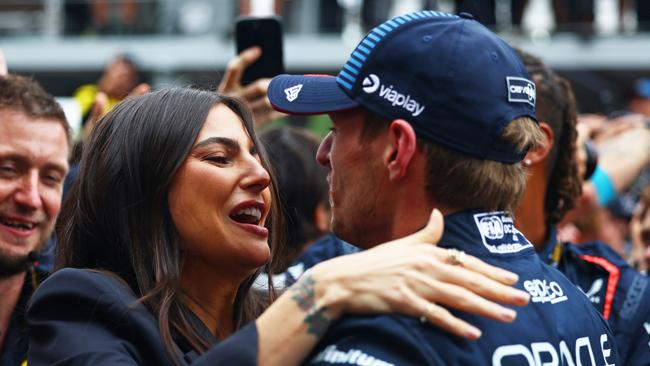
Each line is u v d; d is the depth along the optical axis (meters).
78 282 1.77
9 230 2.34
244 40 2.84
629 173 3.31
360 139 1.61
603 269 2.45
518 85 1.59
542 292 1.62
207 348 1.82
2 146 2.32
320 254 2.80
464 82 1.55
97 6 9.33
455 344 1.47
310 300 1.51
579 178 2.49
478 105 1.55
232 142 1.89
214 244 1.86
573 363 1.59
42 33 9.55
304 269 2.77
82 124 3.39
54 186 2.41
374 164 1.59
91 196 1.91
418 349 1.44
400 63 1.57
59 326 1.73
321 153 1.72
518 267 1.62
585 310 1.70
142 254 1.86
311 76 1.72
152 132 1.87
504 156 1.58
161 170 1.85
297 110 1.66
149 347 1.73
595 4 8.12
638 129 3.41
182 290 1.90
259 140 2.01
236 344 1.50
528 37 8.05
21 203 2.33
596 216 3.20
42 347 1.72
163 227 1.86
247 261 1.88
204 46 8.84
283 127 3.26
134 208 1.86
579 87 8.56
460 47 1.56
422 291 1.46
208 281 1.92
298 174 3.06
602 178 3.22
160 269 1.83
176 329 1.81
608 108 7.72
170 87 2.00
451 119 1.54
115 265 1.92
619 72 8.20
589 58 8.05
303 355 1.51
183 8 9.14
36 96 2.40
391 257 1.50
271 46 2.83
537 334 1.55
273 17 2.83
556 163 2.45
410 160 1.56
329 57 8.36
